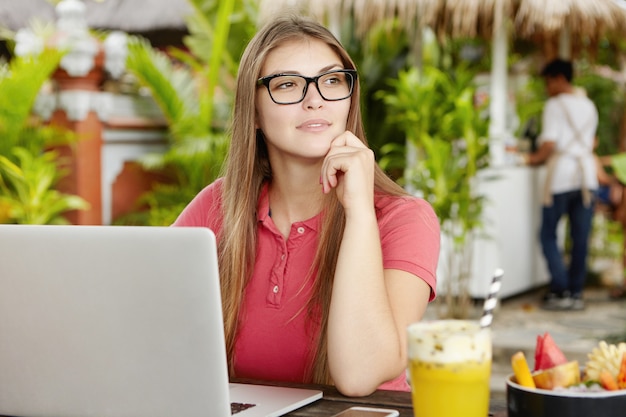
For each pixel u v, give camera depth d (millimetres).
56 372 1709
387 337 1917
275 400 1861
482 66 9219
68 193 7379
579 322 6797
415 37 7844
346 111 2217
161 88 7531
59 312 1675
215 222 2457
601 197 9555
